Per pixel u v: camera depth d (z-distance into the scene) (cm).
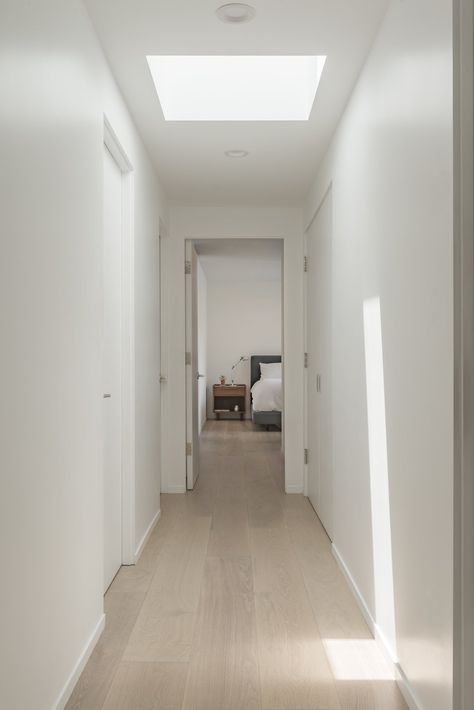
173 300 531
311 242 480
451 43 158
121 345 332
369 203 263
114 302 319
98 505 249
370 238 260
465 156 156
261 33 253
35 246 172
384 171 236
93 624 241
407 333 203
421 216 187
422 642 187
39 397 175
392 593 224
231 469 620
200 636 250
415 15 193
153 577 319
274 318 1095
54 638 189
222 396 1045
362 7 233
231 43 262
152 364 411
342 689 209
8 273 151
